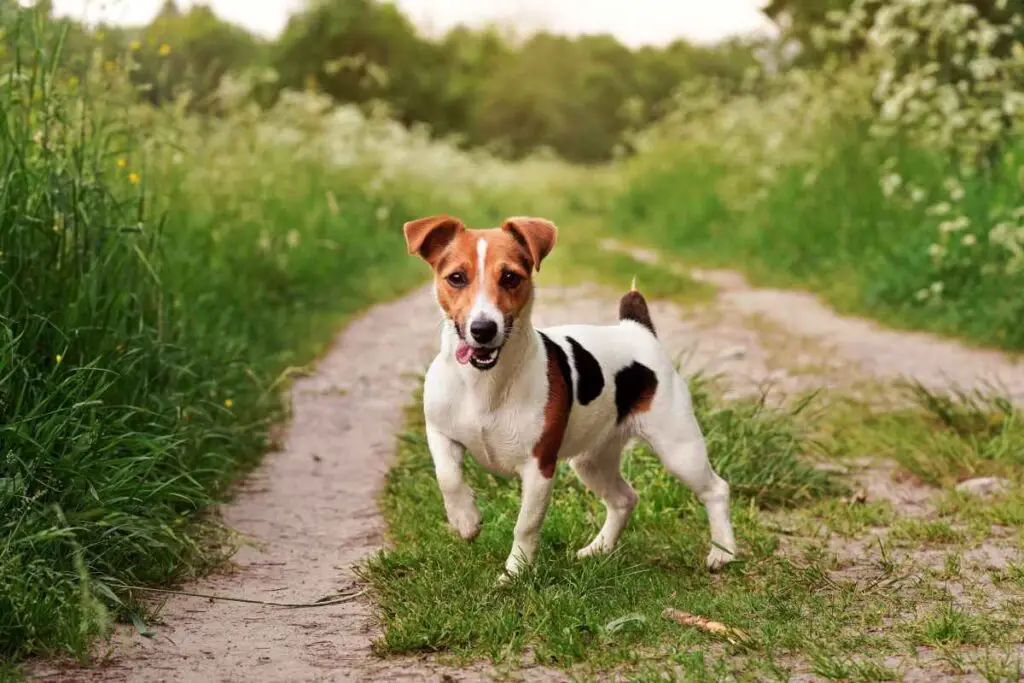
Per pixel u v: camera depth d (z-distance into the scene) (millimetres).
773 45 21531
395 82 41094
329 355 9836
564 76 70750
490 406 4223
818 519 5484
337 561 4977
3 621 3666
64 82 6082
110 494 4438
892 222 12766
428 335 10836
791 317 11211
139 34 7031
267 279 11539
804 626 3945
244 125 14312
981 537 5059
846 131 15070
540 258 4160
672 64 72938
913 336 10031
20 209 5055
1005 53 12359
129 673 3576
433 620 3922
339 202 16031
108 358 5316
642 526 5246
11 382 4582
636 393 4695
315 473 6477
